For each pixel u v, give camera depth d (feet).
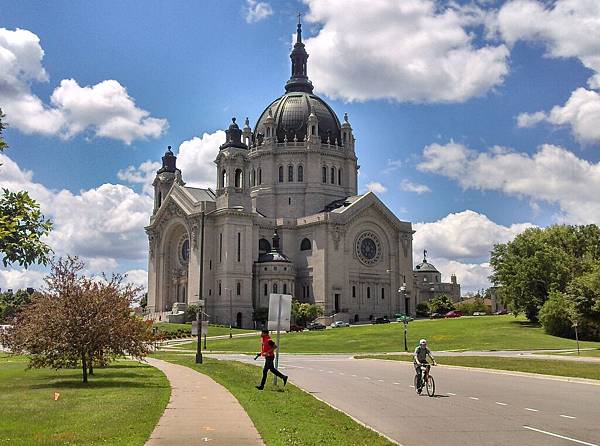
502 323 344.90
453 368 161.17
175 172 556.51
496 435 65.92
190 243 479.00
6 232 62.90
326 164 535.19
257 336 355.15
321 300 477.36
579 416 78.95
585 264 353.10
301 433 62.28
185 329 401.70
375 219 510.17
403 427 71.00
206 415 73.67
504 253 363.35
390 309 508.94
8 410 81.35
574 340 276.21
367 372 150.20
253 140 553.64
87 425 67.46
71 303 126.00
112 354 134.00
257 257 479.82
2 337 132.67
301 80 583.17
